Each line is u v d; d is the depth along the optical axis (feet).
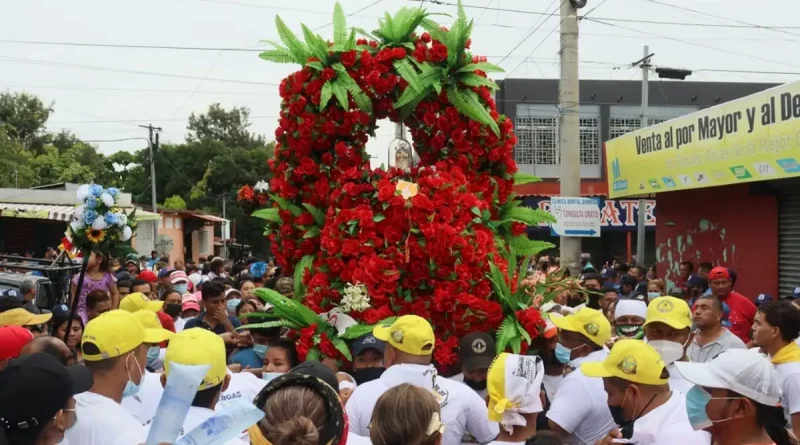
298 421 7.82
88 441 9.71
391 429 8.57
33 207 63.93
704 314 17.26
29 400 7.92
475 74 17.93
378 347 15.12
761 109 28.63
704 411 9.35
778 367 14.26
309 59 17.43
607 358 11.76
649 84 90.33
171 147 139.95
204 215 104.99
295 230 17.84
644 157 41.29
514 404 10.91
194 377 8.04
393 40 17.99
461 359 14.58
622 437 11.48
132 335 10.73
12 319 16.15
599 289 25.90
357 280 15.92
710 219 39.93
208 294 21.36
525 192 86.02
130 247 19.52
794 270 33.71
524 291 16.84
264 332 17.63
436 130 18.03
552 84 87.56
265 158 136.05
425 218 16.16
